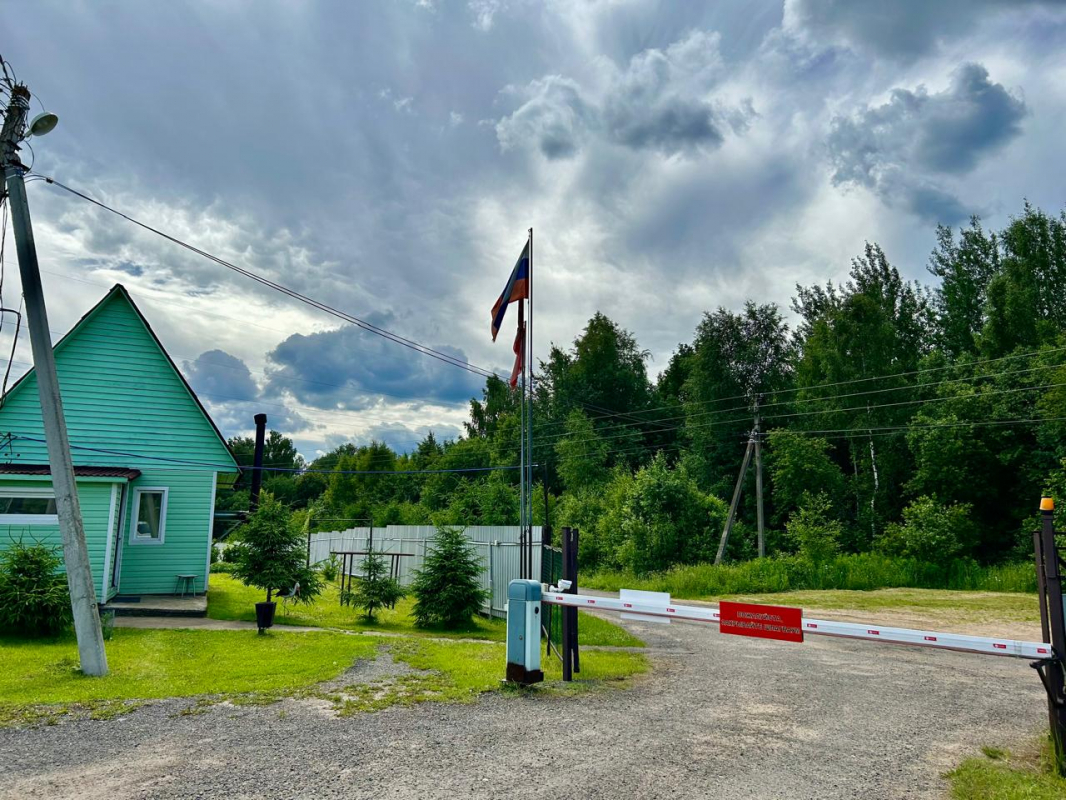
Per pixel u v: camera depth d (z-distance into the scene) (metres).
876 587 31.45
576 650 9.63
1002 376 39.28
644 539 38.66
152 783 4.98
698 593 29.78
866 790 5.14
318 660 10.35
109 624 12.27
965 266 48.62
